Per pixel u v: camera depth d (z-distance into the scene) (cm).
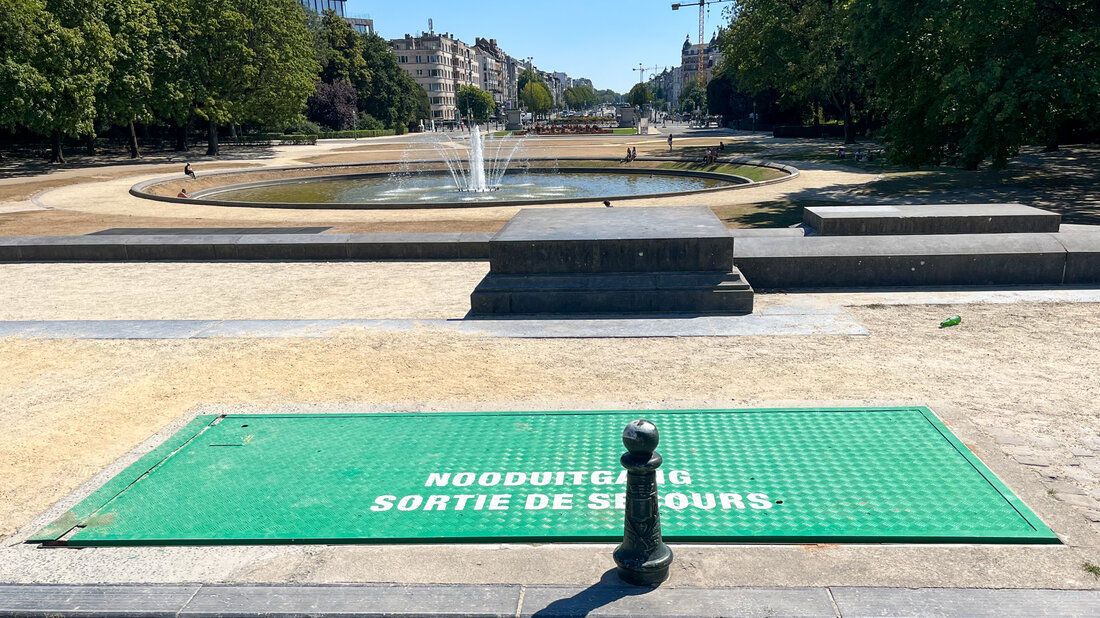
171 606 369
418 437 562
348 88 9250
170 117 6178
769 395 644
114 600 375
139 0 4834
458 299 1131
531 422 587
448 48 16850
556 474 493
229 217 2327
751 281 1095
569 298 962
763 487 467
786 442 535
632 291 955
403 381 709
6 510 477
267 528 435
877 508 436
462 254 1466
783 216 2039
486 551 406
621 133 9075
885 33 2361
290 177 4203
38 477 525
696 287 950
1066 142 4131
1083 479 472
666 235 973
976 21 1947
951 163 3053
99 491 489
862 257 1073
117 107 4744
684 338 841
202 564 404
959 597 353
